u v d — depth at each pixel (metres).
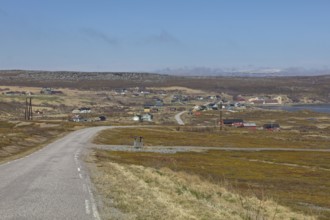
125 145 94.19
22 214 15.12
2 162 39.91
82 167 35.56
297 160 82.69
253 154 91.88
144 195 21.05
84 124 166.88
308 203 33.72
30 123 151.12
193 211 17.92
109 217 15.00
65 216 14.93
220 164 68.00
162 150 89.69
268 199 31.09
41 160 42.50
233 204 24.31
